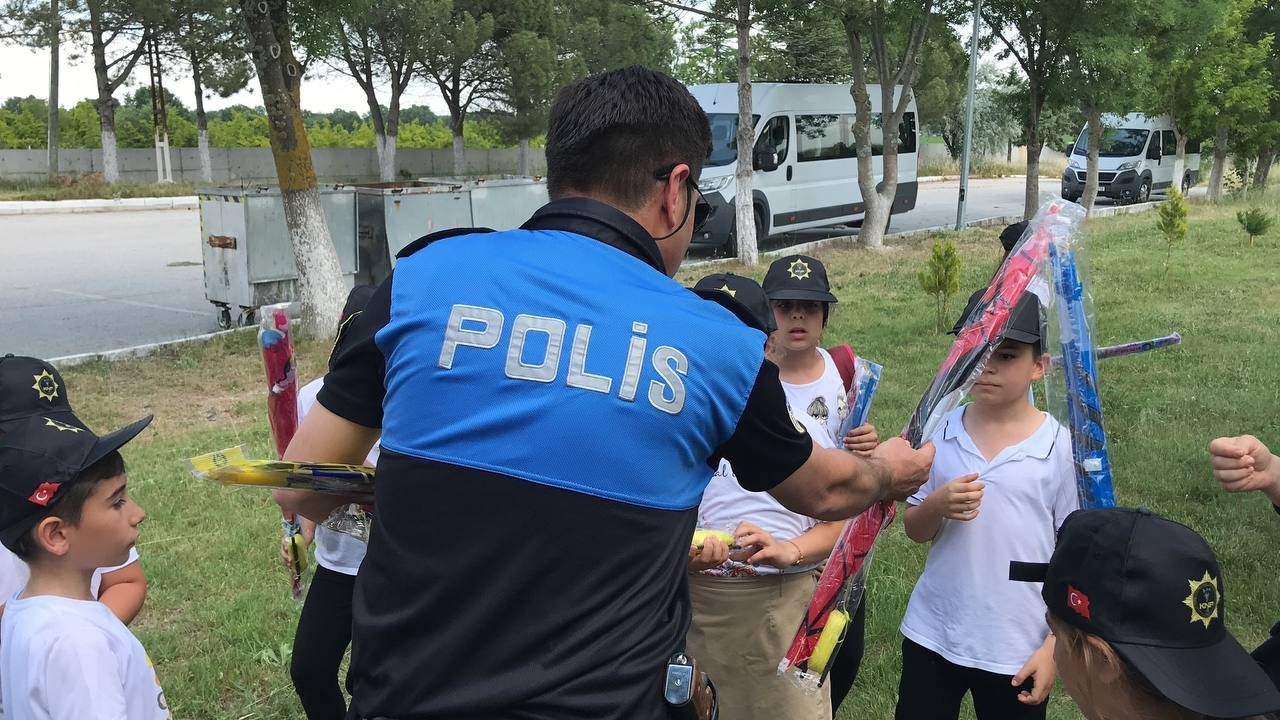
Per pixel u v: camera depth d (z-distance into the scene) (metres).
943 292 10.41
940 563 2.89
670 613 1.63
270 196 11.54
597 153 1.74
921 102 44.25
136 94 58.06
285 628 4.52
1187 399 7.80
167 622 4.68
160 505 6.06
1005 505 2.79
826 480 1.85
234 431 7.65
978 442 2.87
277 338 2.73
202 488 6.35
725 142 17.33
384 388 1.75
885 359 9.34
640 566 1.54
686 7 15.63
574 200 1.74
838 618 2.35
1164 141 29.48
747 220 15.93
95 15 33.97
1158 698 1.42
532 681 1.47
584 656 1.49
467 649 1.50
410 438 1.58
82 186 32.66
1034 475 2.77
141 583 3.04
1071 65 19.69
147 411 8.33
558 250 1.66
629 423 1.53
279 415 2.77
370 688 1.58
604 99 1.75
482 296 1.61
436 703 1.50
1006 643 2.79
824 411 3.13
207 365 9.83
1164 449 6.65
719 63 37.59
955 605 2.84
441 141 51.84
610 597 1.52
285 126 10.35
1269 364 8.84
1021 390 2.79
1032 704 2.71
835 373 3.22
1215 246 16.52
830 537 2.88
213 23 35.12
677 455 1.58
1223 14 20.77
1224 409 7.51
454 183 13.77
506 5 37.31
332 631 3.15
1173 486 5.97
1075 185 29.03
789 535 2.91
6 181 35.25
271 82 10.21
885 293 13.20
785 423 1.71
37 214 27.80
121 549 2.37
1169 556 1.44
